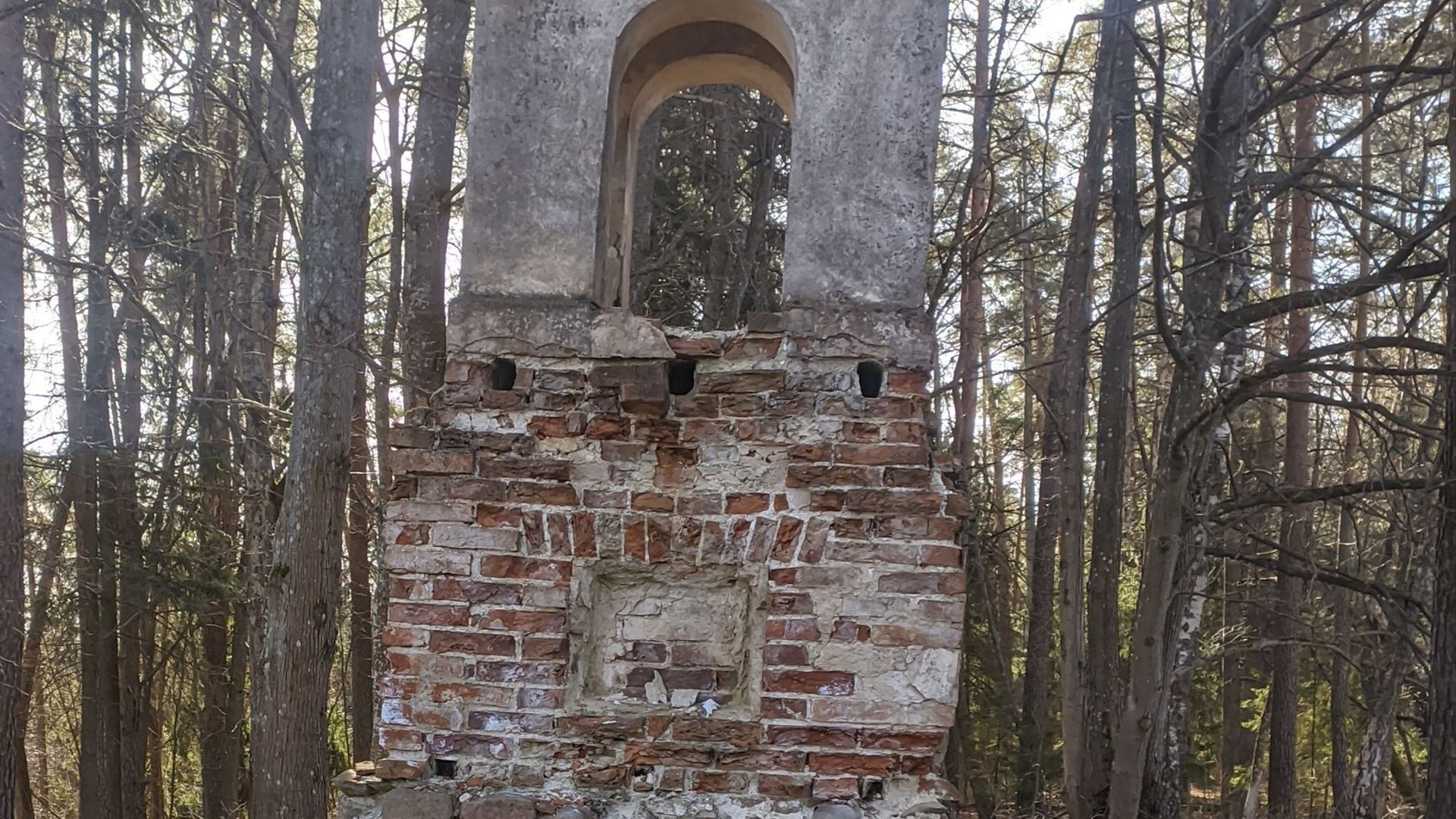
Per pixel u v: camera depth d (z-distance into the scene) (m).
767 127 9.73
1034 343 12.98
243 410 8.52
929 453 3.20
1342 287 5.32
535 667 3.12
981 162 9.41
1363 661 9.52
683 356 3.19
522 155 3.24
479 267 3.24
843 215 3.19
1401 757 14.29
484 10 3.25
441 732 3.12
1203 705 15.77
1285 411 11.17
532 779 3.10
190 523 11.07
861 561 3.10
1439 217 4.83
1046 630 11.68
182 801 15.33
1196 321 5.75
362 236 6.40
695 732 3.09
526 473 3.16
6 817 8.26
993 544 11.60
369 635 11.18
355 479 10.20
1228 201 5.89
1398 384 5.59
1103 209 10.63
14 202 8.12
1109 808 5.92
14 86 8.12
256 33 7.42
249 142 8.98
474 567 3.15
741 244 10.33
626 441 3.17
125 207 9.95
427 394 6.61
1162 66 5.64
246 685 12.74
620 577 3.20
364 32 6.09
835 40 3.21
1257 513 8.02
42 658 11.95
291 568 6.03
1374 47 7.95
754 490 3.14
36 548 11.85
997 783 12.55
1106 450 7.59
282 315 10.84
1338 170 8.38
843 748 3.07
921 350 3.15
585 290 3.21
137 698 11.35
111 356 10.62
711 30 3.68
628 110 3.87
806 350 3.17
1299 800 14.93
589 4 3.24
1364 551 8.99
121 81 9.43
